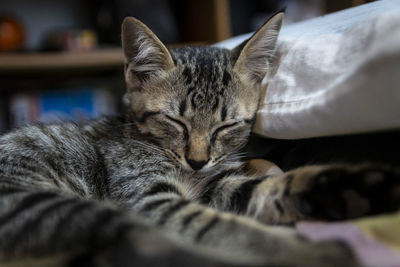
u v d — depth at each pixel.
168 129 0.28
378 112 0.18
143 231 0.18
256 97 0.28
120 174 0.28
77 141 0.30
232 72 0.28
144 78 0.30
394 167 0.19
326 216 0.21
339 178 0.20
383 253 0.17
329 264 0.17
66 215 0.19
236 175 0.27
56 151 0.28
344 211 0.20
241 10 0.57
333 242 0.18
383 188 0.19
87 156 0.29
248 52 0.28
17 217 0.19
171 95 0.28
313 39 0.23
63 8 0.65
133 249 0.17
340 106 0.19
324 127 0.21
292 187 0.22
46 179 0.26
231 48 0.33
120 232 0.18
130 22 0.28
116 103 0.66
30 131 0.29
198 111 0.27
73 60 0.54
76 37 0.56
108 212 0.19
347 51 0.20
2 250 0.18
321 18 0.27
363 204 0.20
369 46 0.18
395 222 0.18
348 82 0.18
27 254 0.18
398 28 0.17
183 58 0.30
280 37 0.27
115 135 0.30
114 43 0.59
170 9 0.58
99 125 0.31
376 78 0.17
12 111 0.59
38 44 0.65
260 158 0.29
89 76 0.65
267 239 0.19
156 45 0.28
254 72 0.29
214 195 0.26
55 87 0.63
